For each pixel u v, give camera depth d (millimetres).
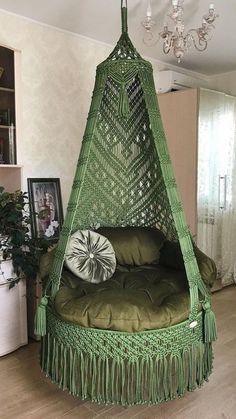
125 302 1839
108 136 2518
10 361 2516
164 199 2547
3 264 2486
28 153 2979
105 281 2350
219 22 2881
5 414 1970
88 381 1793
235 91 4277
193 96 3605
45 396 2131
